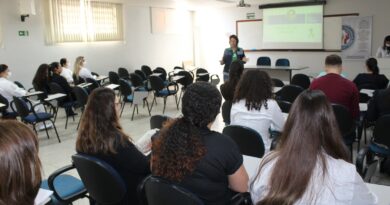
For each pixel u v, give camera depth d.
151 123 3.01
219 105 1.55
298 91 4.48
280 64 8.78
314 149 1.16
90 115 1.98
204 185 1.47
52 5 7.52
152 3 9.55
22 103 4.68
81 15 8.18
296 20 10.06
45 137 5.16
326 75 3.27
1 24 6.65
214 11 11.66
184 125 1.50
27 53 7.16
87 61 8.48
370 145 3.11
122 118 6.24
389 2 8.70
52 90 5.77
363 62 9.27
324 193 1.13
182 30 11.70
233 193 1.64
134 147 2.03
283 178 1.17
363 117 3.81
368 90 4.60
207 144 1.49
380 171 3.29
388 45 7.09
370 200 1.21
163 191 1.46
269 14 10.50
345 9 9.30
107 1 8.75
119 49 9.34
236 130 2.52
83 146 2.00
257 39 10.91
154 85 6.59
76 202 3.04
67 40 7.92
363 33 9.13
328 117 1.19
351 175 1.15
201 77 7.73
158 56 10.77
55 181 2.39
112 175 1.91
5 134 0.81
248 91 2.61
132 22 9.68
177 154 1.46
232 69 3.44
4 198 0.79
